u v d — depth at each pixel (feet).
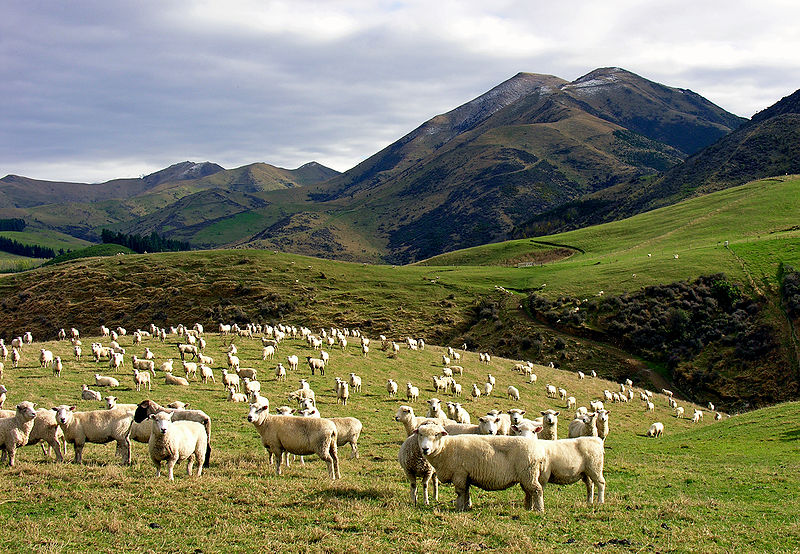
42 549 36.19
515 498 51.83
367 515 43.98
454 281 378.32
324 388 134.41
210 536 39.50
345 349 191.42
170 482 51.60
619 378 245.65
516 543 37.96
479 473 45.85
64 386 107.65
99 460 61.31
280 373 139.54
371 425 97.96
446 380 156.15
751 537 40.68
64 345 163.94
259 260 414.00
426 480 48.83
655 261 348.18
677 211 529.04
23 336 322.14
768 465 76.54
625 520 43.98
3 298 366.02
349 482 54.60
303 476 57.41
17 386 104.53
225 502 46.96
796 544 39.27
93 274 381.60
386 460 71.15
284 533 39.88
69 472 54.34
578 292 319.06
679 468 74.02
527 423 57.52
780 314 261.03
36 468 55.16
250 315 330.13
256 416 57.82
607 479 64.69
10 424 57.77
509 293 340.39
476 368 195.21
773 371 231.09
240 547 37.63
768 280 288.92
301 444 57.36
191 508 45.19
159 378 126.82
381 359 183.93
